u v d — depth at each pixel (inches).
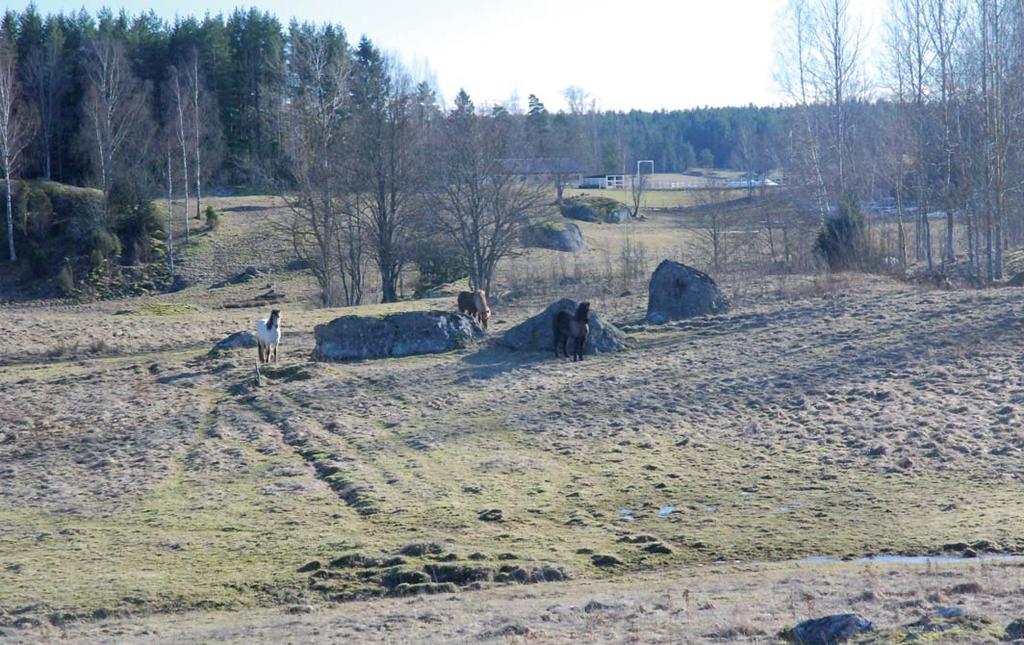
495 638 429.1
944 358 1123.3
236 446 956.6
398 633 459.8
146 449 960.9
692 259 2493.8
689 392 1077.8
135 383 1278.3
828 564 577.9
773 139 4195.4
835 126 2406.5
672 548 631.8
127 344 1608.0
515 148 2156.7
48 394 1229.7
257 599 565.0
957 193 1923.0
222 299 2468.0
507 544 646.5
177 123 3093.0
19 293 2598.4
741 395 1053.2
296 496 778.8
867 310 1411.2
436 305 1927.9
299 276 2704.2
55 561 636.7
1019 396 950.4
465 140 2038.6
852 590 485.7
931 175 2409.0
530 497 755.4
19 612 542.9
